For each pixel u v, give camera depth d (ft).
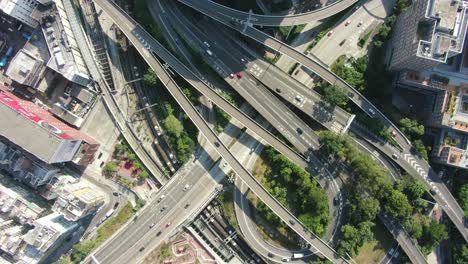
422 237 595.88
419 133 581.12
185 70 561.84
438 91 574.97
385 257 606.14
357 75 583.99
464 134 578.66
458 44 496.64
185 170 591.37
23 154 506.48
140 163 585.63
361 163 552.82
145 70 584.81
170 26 580.71
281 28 579.89
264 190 562.66
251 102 576.61
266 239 596.70
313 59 594.24
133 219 584.40
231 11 562.25
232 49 583.17
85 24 581.94
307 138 581.12
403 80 560.61
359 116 586.04
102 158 586.86
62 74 528.63
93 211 572.92
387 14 602.03
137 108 588.91
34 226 513.86
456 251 596.70
